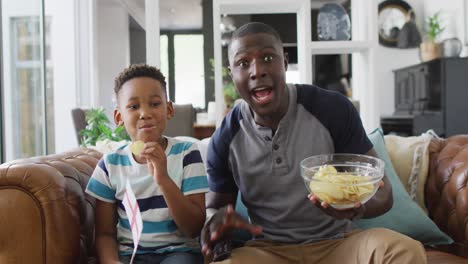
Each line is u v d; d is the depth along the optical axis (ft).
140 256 3.70
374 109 8.07
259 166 3.92
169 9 25.52
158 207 3.80
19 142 9.35
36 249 3.16
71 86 14.85
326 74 17.12
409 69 14.14
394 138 5.69
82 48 15.40
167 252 3.75
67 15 14.71
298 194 3.84
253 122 4.00
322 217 3.87
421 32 16.34
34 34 10.34
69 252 3.28
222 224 3.35
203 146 5.37
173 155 4.01
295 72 15.30
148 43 7.63
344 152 4.00
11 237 3.14
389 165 5.09
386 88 16.51
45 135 11.02
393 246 3.07
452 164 4.81
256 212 4.06
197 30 30.73
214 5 7.65
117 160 4.01
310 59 8.01
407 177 5.28
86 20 15.38
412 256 2.99
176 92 30.42
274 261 3.58
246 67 3.67
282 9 8.22
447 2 14.60
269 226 3.97
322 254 3.66
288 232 3.87
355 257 3.34
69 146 14.70
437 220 4.89
